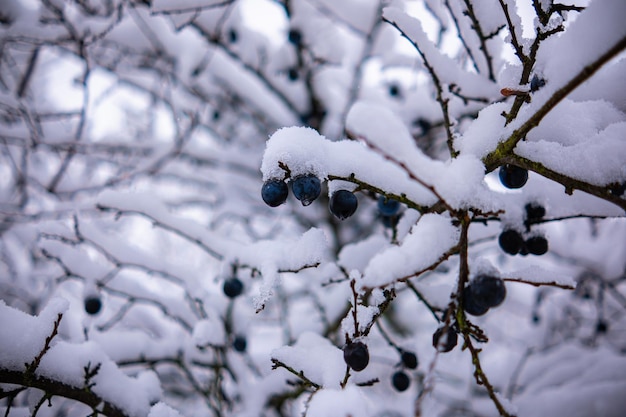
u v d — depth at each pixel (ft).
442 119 10.22
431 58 6.65
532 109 4.19
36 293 12.41
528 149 4.66
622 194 4.70
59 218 11.93
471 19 6.78
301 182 4.65
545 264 13.61
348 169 4.93
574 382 11.22
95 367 5.95
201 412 9.36
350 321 4.92
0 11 11.71
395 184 4.95
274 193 4.66
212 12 11.70
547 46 5.06
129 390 6.46
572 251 12.07
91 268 9.12
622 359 11.33
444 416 13.67
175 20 10.14
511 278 4.58
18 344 5.35
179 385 12.46
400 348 7.66
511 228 5.87
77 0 12.26
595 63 3.51
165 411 6.07
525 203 6.02
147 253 9.36
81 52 11.06
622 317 15.88
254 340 14.96
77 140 12.18
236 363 9.83
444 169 4.45
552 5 4.82
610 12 3.36
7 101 11.91
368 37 11.32
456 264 9.32
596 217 5.89
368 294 5.82
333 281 7.84
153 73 14.10
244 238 16.56
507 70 5.56
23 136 12.26
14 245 13.88
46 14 11.94
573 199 5.97
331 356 5.26
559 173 4.49
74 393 5.90
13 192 13.99
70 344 6.23
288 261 5.61
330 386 4.87
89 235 8.95
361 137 3.89
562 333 14.96
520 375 12.33
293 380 8.33
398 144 4.30
